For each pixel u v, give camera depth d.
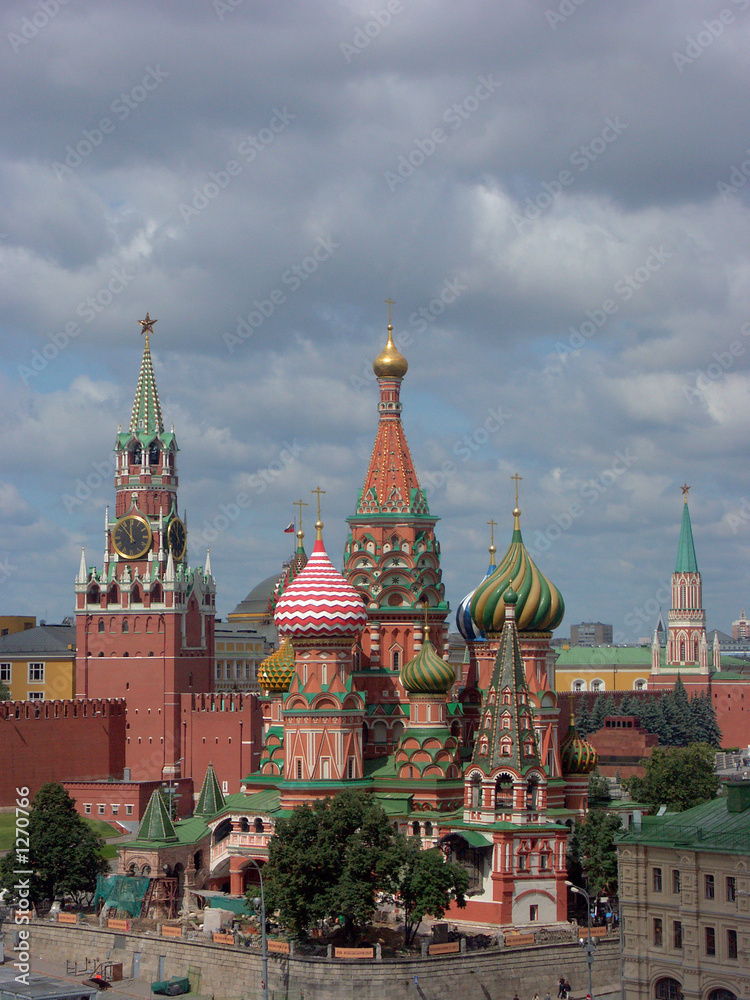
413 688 150.62
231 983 131.75
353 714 149.88
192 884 159.00
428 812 146.50
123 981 138.50
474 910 138.38
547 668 152.00
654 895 112.50
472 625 162.50
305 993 126.06
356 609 149.62
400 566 160.88
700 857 109.06
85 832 157.38
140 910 148.38
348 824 131.75
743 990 105.62
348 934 133.12
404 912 140.88
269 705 164.12
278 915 132.88
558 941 132.25
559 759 149.12
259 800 155.75
